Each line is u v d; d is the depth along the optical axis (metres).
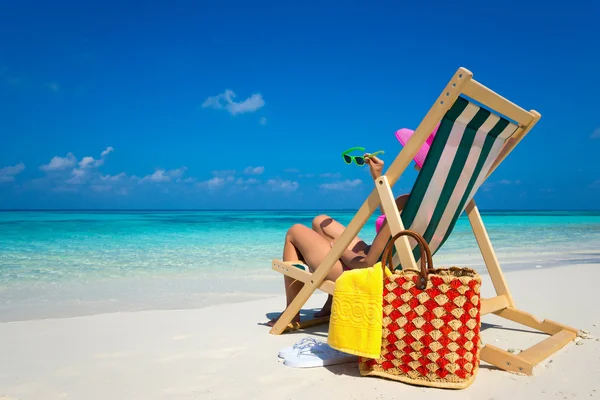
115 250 10.17
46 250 10.02
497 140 3.06
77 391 2.55
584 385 2.48
